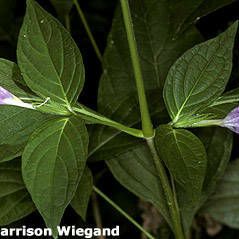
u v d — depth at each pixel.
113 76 0.32
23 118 0.25
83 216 0.28
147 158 0.31
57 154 0.23
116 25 0.33
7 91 0.24
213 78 0.24
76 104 0.24
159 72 0.33
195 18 0.32
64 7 0.35
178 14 0.32
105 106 0.32
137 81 0.24
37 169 0.23
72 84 0.24
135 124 0.29
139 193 0.31
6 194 0.30
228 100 0.25
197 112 0.25
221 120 0.24
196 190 0.23
